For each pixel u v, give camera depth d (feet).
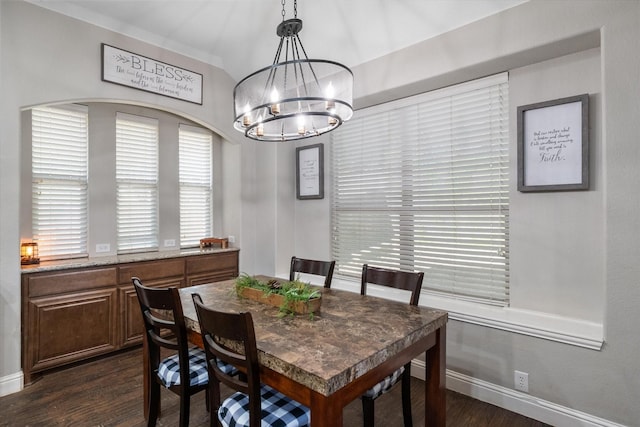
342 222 11.53
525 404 7.18
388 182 10.30
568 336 6.53
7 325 7.86
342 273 11.51
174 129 12.38
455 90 8.79
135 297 10.08
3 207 7.76
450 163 9.00
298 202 12.82
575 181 6.95
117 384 8.41
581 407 6.50
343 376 3.86
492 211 8.34
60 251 9.87
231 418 4.74
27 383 8.25
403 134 9.91
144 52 9.88
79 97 8.74
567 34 6.46
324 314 5.97
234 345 5.05
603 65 6.09
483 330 7.77
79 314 9.04
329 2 8.16
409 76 8.74
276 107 5.51
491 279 8.38
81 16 8.75
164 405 7.60
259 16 8.93
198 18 9.07
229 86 12.05
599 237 6.82
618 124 5.96
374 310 6.20
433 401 5.92
